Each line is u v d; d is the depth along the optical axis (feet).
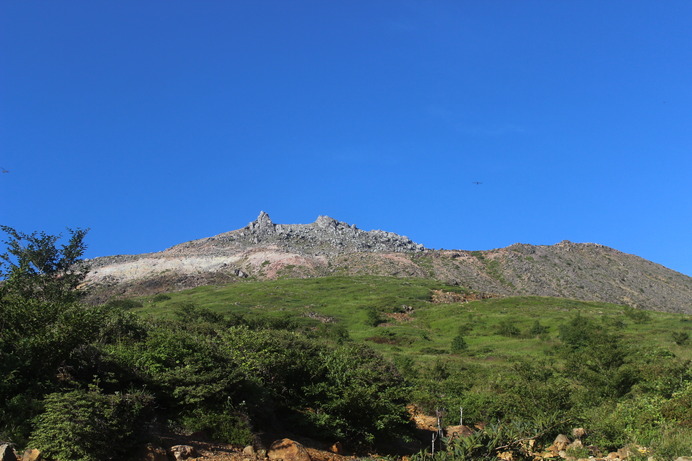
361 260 478.18
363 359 70.69
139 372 51.13
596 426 65.46
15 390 44.80
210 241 570.46
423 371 124.47
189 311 169.37
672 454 50.34
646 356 116.47
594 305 302.86
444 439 48.67
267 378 59.77
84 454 39.06
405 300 313.32
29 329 47.91
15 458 37.29
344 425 57.93
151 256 508.53
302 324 236.84
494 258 523.70
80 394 41.75
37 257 79.20
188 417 49.42
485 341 208.13
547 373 98.43
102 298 284.61
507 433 47.98
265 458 47.50
